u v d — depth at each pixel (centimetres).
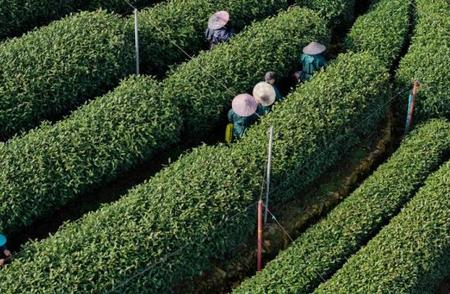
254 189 1766
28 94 1909
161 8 2180
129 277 1593
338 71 2033
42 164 1761
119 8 2284
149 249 1628
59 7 2214
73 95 1962
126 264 1602
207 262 1700
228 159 1805
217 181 1752
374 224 1789
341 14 2303
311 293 1652
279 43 2097
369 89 1997
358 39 2223
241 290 1647
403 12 2275
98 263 1591
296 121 1895
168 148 1967
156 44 2097
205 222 1686
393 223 1770
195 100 1953
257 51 2062
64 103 1959
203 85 1970
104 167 1805
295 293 1641
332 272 1712
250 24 2247
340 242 1738
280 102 1961
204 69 1998
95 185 1822
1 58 1948
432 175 1889
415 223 1761
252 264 1766
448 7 2298
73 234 1652
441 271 1766
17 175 1736
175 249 1648
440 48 2130
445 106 2053
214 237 1692
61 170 1766
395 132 2092
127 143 1834
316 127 1892
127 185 1895
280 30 2125
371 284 1645
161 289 1633
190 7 2175
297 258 1700
